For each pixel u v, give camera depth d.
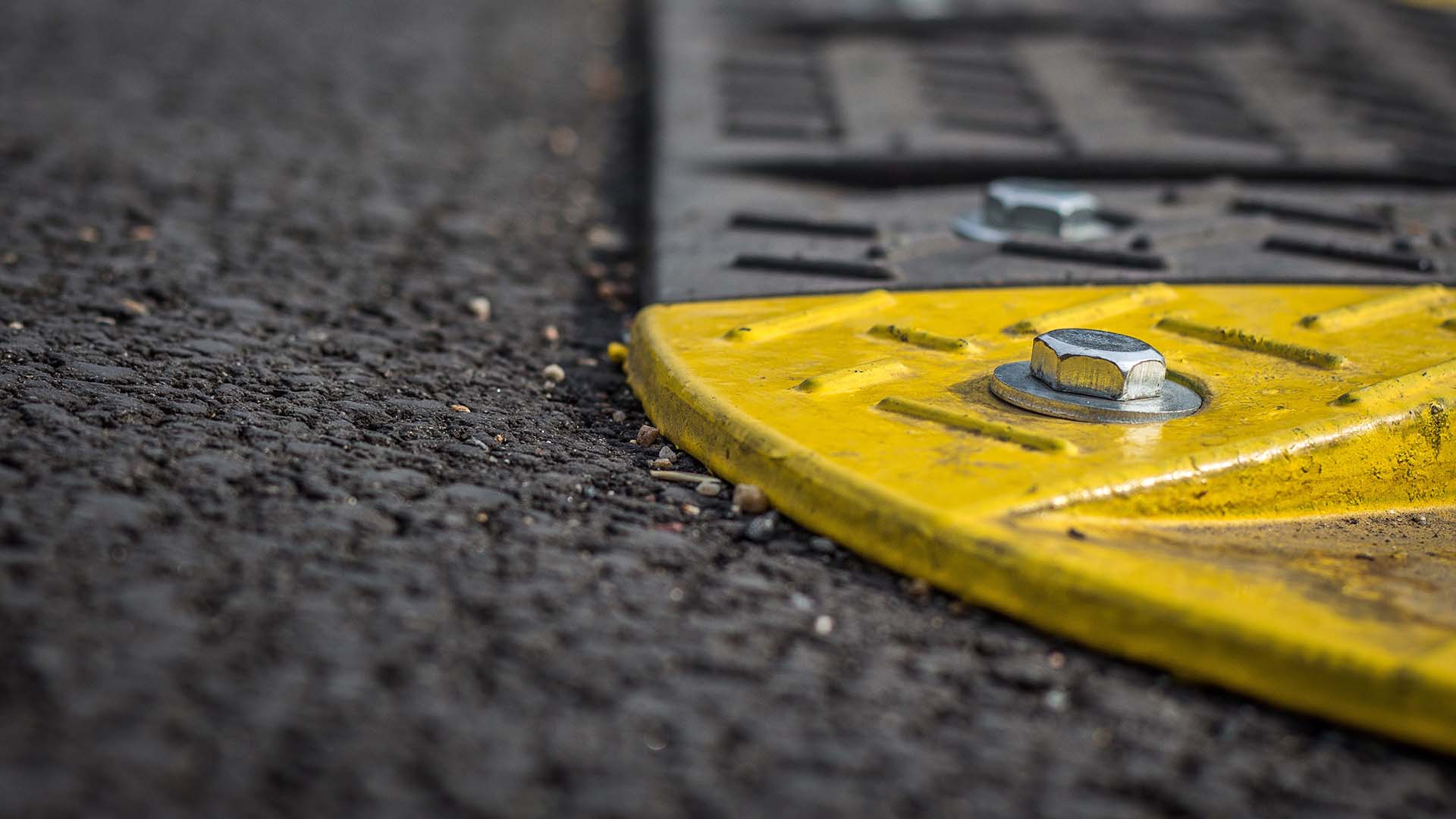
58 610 0.64
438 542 0.66
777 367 0.72
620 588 0.65
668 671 0.64
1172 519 0.67
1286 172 0.90
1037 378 0.70
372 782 0.60
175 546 0.65
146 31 1.17
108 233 0.81
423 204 0.87
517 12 1.45
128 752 0.60
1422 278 0.78
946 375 0.71
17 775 0.58
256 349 0.74
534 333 0.77
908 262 0.79
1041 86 1.00
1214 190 0.86
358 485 0.68
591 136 0.99
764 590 0.66
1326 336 0.73
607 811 0.59
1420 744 0.63
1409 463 0.70
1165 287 0.76
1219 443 0.68
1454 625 0.65
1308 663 0.64
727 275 0.78
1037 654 0.65
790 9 1.20
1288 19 1.19
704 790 0.61
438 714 0.62
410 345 0.75
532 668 0.63
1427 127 0.96
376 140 0.95
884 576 0.66
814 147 0.92
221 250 0.81
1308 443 0.69
